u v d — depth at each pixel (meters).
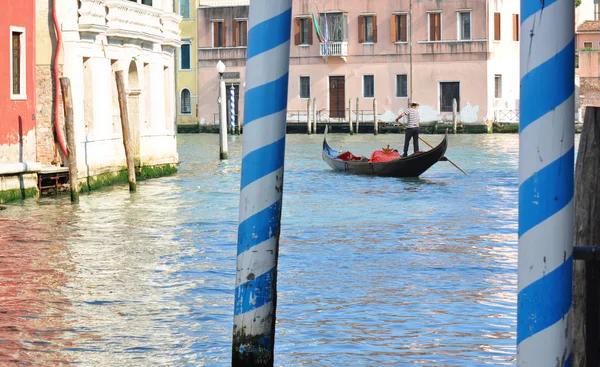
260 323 8.96
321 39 83.00
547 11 5.97
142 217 26.22
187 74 88.69
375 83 82.88
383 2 82.25
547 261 6.11
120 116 34.56
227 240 21.94
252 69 8.55
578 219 7.55
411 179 38.69
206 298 15.50
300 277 17.27
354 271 17.84
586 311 7.44
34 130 31.02
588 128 7.53
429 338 12.84
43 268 18.19
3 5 29.19
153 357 12.08
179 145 68.00
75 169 29.19
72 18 31.92
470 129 79.69
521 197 6.17
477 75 79.31
